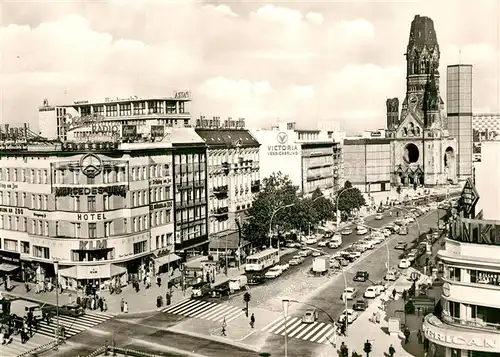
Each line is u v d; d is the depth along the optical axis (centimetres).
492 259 6222
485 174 7481
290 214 13162
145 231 10975
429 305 8744
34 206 10719
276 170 17850
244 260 12344
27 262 10962
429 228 16250
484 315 6366
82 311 8994
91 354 7356
